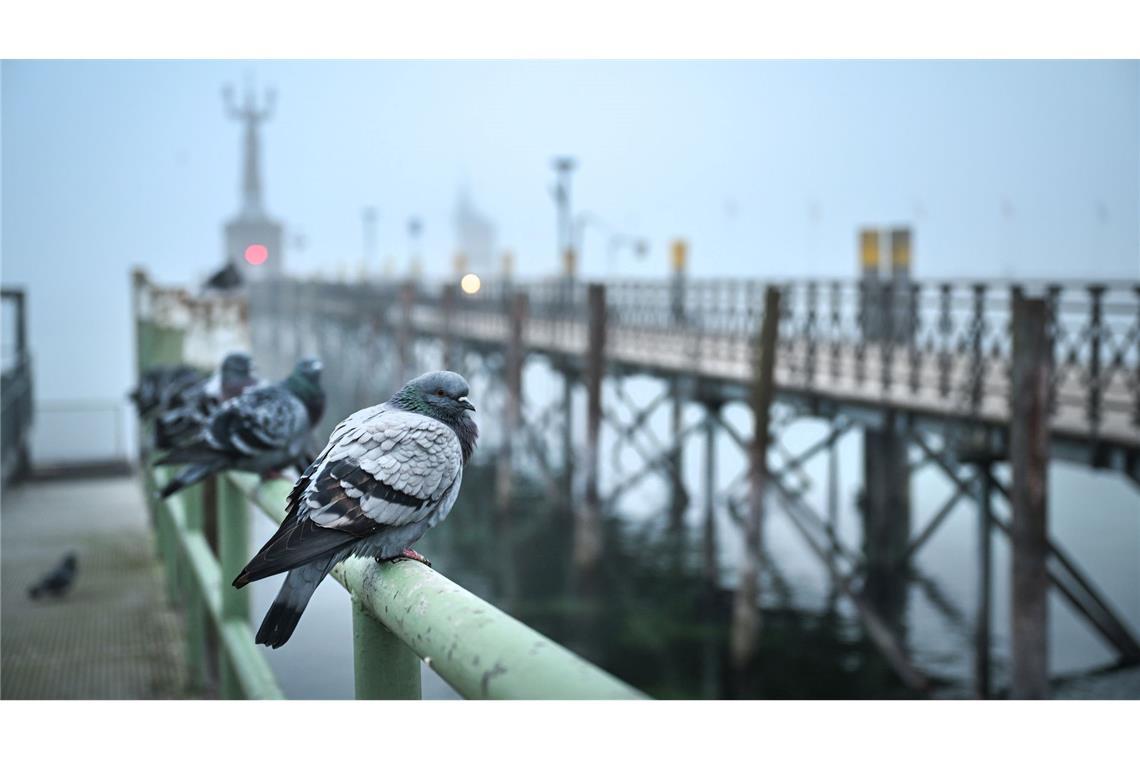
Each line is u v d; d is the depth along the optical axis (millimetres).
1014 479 9117
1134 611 14602
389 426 2355
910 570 17250
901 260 16422
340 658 5547
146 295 10680
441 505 2342
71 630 6824
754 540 13219
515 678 1317
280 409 3584
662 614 15727
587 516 17578
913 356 12164
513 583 17594
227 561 4336
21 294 13898
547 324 26188
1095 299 9461
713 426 17250
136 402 7285
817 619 15055
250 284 46000
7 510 10898
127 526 10062
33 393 13898
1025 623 9055
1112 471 9281
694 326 19906
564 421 23875
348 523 2158
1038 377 8961
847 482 24594
